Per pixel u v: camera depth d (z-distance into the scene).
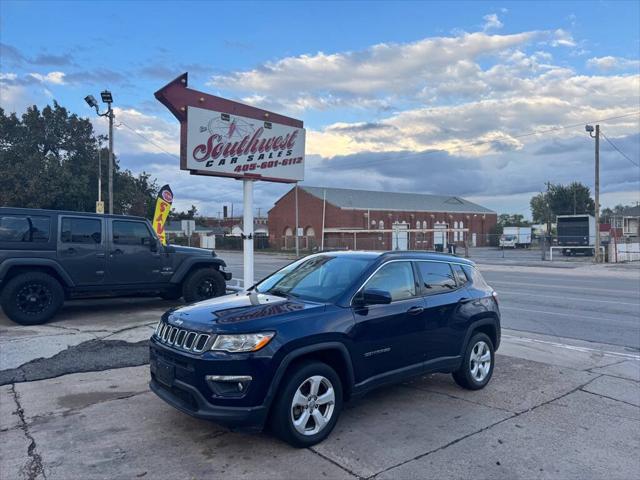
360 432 4.72
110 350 7.46
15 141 43.56
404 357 5.22
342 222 61.72
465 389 6.14
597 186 34.78
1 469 3.88
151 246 10.62
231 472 3.89
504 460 4.21
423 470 3.99
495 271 27.70
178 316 4.70
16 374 6.26
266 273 23.70
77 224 9.78
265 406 4.11
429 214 73.12
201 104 10.80
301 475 3.86
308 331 4.39
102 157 43.28
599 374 6.92
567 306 13.63
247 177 11.59
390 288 5.31
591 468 4.10
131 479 3.76
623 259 35.88
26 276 9.03
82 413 5.05
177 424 4.79
